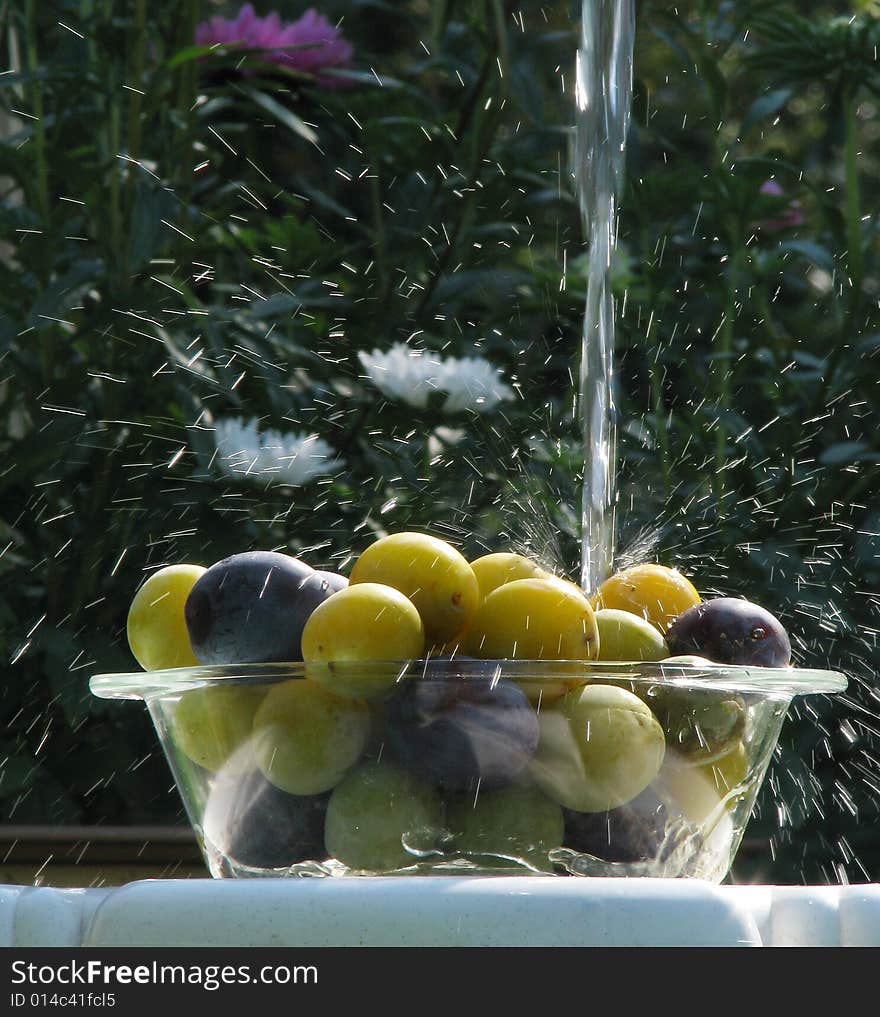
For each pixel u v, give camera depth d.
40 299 2.13
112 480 2.18
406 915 0.98
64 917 1.01
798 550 2.42
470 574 1.07
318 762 1.04
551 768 1.04
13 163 2.31
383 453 2.26
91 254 2.37
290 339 2.51
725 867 1.10
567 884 0.99
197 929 0.99
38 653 2.15
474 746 1.03
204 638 1.08
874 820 2.39
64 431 2.13
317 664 1.03
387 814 1.04
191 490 2.13
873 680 2.37
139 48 2.35
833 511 2.50
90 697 2.02
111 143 2.41
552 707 1.04
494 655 1.06
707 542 2.37
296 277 2.58
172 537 2.15
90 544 2.15
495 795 1.04
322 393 2.40
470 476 2.27
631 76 1.38
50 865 1.81
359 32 4.75
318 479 2.13
